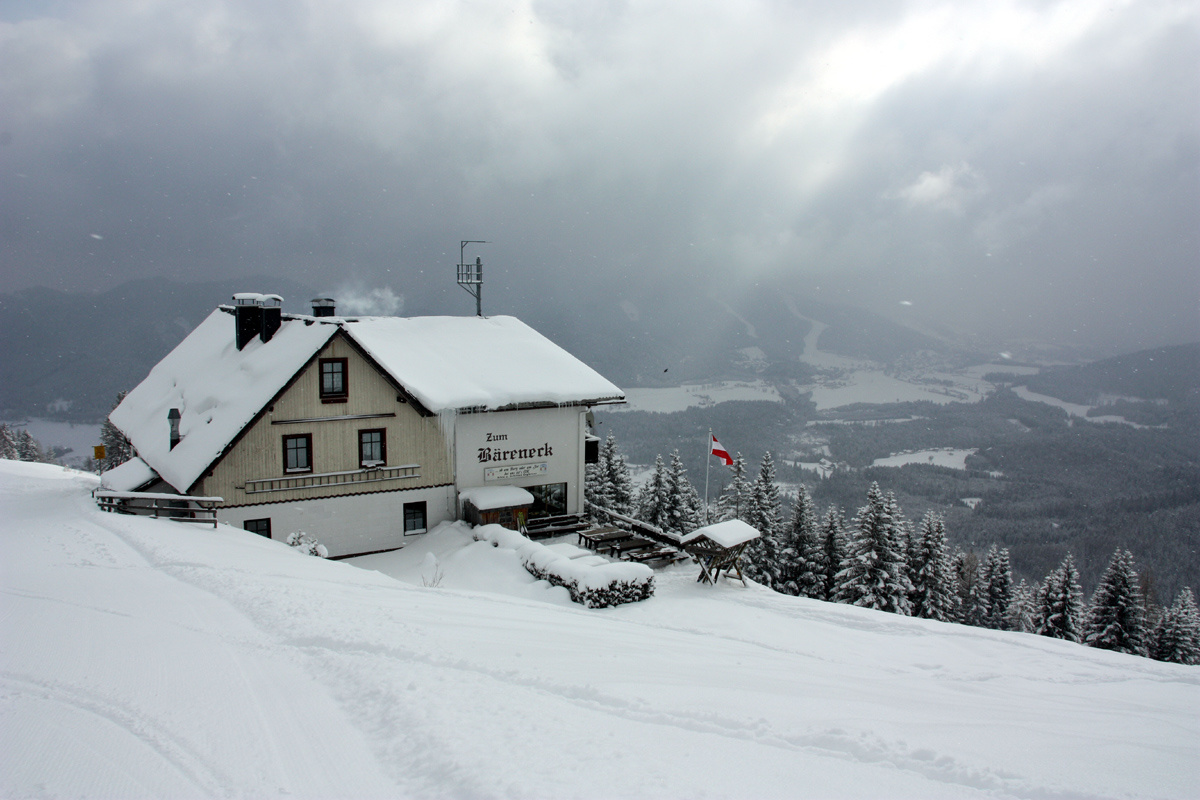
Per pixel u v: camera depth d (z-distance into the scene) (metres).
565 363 27.59
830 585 42.03
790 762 6.38
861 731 7.39
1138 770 6.92
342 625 10.27
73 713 6.83
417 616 11.71
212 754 6.11
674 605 17.41
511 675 8.60
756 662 11.55
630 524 24.64
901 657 13.87
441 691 7.68
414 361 24.86
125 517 19.11
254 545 17.98
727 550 19.30
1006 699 10.43
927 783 6.07
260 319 24.47
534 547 19.64
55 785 5.49
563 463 26.23
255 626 10.16
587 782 5.64
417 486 23.47
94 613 10.28
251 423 20.22
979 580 54.81
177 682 7.77
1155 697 11.32
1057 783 6.27
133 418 27.16
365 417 22.41
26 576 12.43
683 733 6.97
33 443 87.50
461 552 21.05
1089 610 45.00
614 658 10.42
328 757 6.12
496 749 6.21
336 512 22.11
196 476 19.69
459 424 24.00
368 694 7.53
